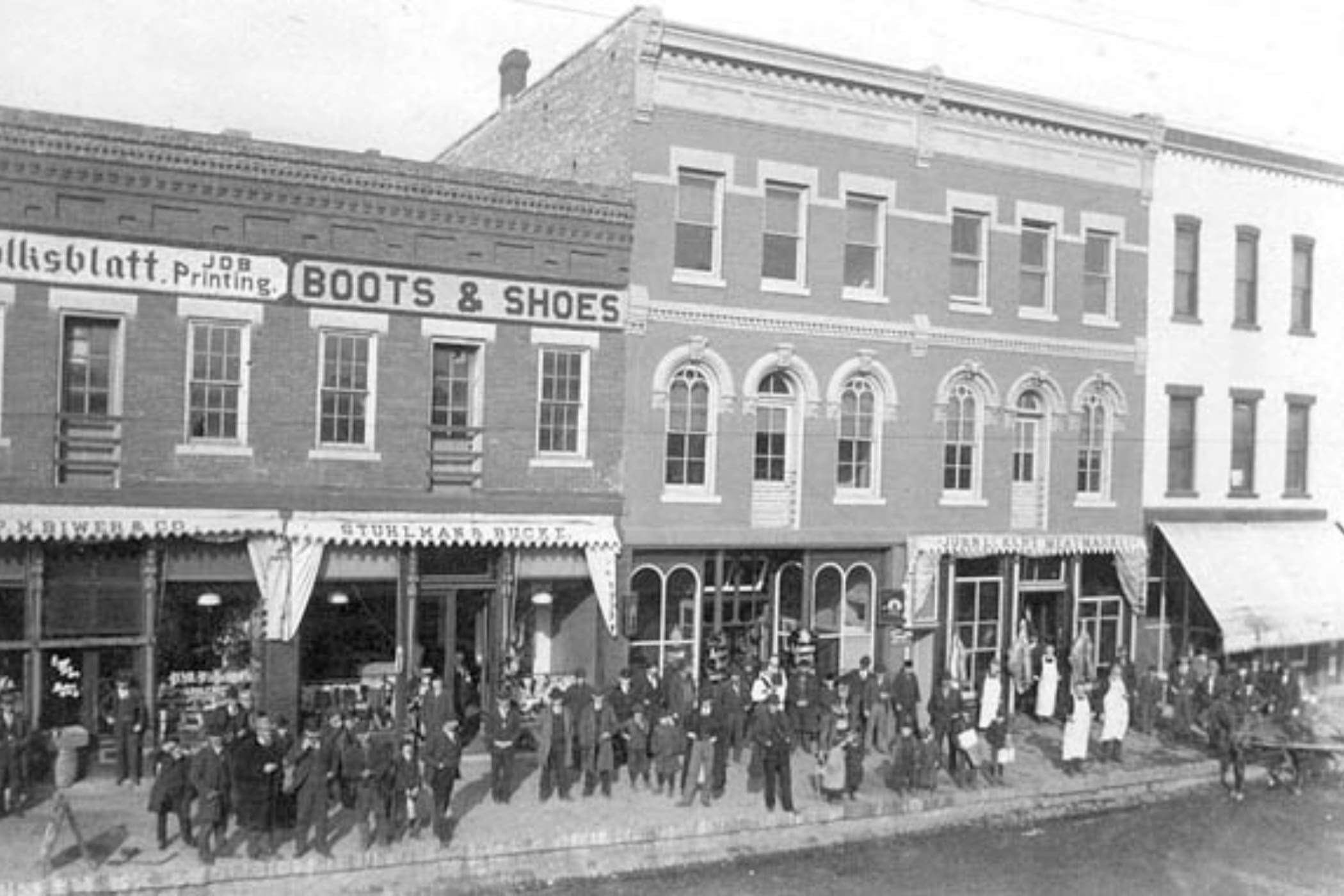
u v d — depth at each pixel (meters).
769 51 23.66
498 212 21.64
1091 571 28.95
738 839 18.30
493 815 18.02
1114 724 23.38
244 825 15.74
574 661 22.98
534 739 21.61
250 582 20.16
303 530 19.92
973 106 26.20
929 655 26.23
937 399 26.20
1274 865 18.36
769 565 24.78
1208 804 21.75
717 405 23.81
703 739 18.86
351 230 20.62
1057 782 21.59
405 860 16.19
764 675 22.62
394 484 21.05
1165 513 29.69
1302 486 32.28
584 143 24.64
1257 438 31.25
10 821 16.66
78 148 18.59
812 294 24.61
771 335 24.19
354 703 20.50
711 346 23.64
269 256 20.03
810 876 17.20
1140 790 22.48
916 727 21.69
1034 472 27.97
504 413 21.94
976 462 27.00
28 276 18.44
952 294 26.58
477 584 21.92
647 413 23.06
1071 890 16.98
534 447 22.20
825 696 22.66
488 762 21.12
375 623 21.20
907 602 25.72
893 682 22.50
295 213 20.17
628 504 22.91
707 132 23.48
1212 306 30.36
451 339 21.52
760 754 19.84
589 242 22.45
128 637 19.23
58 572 18.81
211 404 19.88
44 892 14.34
